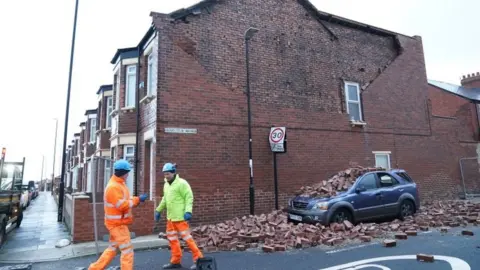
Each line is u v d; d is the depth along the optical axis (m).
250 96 11.62
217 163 10.57
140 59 12.23
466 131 18.22
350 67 14.34
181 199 5.99
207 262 5.04
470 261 5.71
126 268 4.83
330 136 13.09
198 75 10.70
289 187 11.81
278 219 9.31
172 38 10.49
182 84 10.40
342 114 13.55
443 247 6.86
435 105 21.50
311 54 13.34
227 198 10.56
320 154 12.71
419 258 5.89
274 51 12.43
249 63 11.80
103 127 17.91
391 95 15.21
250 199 10.68
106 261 4.88
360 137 13.86
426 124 16.16
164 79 10.14
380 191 9.75
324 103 13.23
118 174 5.14
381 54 15.50
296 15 13.30
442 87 21.58
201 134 10.45
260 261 6.20
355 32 14.88
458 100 19.88
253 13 12.25
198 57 10.86
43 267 6.23
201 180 10.23
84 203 8.29
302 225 8.39
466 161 17.44
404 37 16.22
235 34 11.73
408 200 10.35
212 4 11.44
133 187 11.59
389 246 7.09
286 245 7.24
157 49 10.27
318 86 13.23
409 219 9.90
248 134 11.23
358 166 12.20
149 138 10.52
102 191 10.33
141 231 8.95
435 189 15.73
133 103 12.59
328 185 10.04
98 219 8.38
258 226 8.59
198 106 10.55
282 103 12.22
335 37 14.15
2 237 8.01
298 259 6.27
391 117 14.97
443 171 16.28
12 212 9.83
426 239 7.73
